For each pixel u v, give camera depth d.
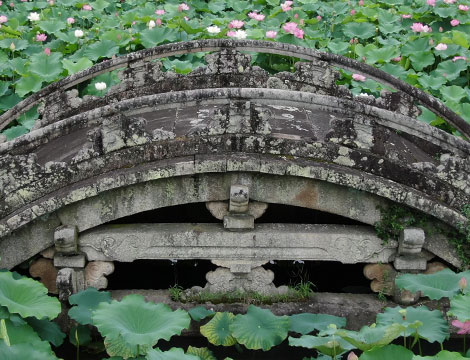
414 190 5.25
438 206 5.23
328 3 11.93
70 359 5.32
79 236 5.30
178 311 4.69
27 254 5.31
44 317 5.02
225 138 5.15
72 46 10.07
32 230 5.26
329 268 6.60
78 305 5.11
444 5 11.09
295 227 5.41
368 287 6.20
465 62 9.31
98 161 5.16
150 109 5.57
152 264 6.67
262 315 5.04
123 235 5.30
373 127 5.19
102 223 5.28
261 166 5.09
